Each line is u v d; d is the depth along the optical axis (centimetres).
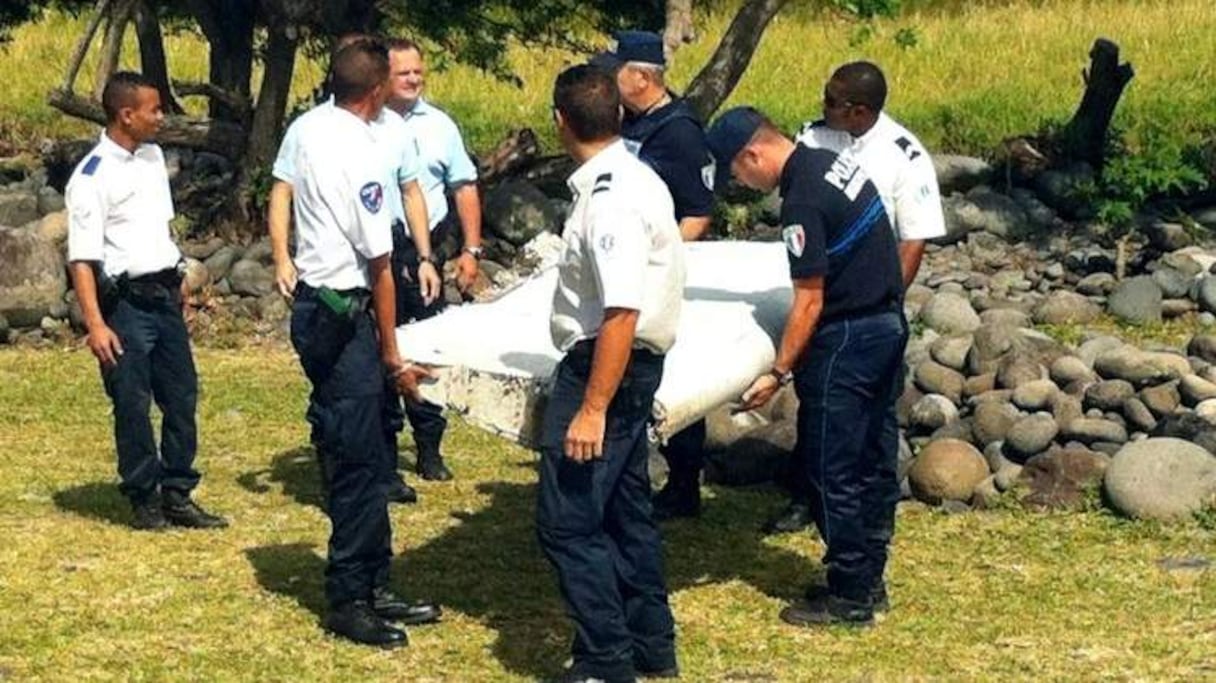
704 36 2047
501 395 639
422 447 898
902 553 784
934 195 735
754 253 829
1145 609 718
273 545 796
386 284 657
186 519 818
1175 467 814
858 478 694
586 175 604
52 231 1352
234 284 1284
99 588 738
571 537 620
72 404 1045
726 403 678
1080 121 1498
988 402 888
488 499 869
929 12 2259
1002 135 1658
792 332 670
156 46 1545
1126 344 966
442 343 685
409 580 754
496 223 1401
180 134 1412
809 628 701
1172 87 1814
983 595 735
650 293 608
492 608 724
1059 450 851
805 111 1817
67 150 1630
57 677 649
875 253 680
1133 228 1394
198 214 1449
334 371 666
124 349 798
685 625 705
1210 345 952
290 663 664
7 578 746
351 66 661
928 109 1769
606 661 627
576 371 616
